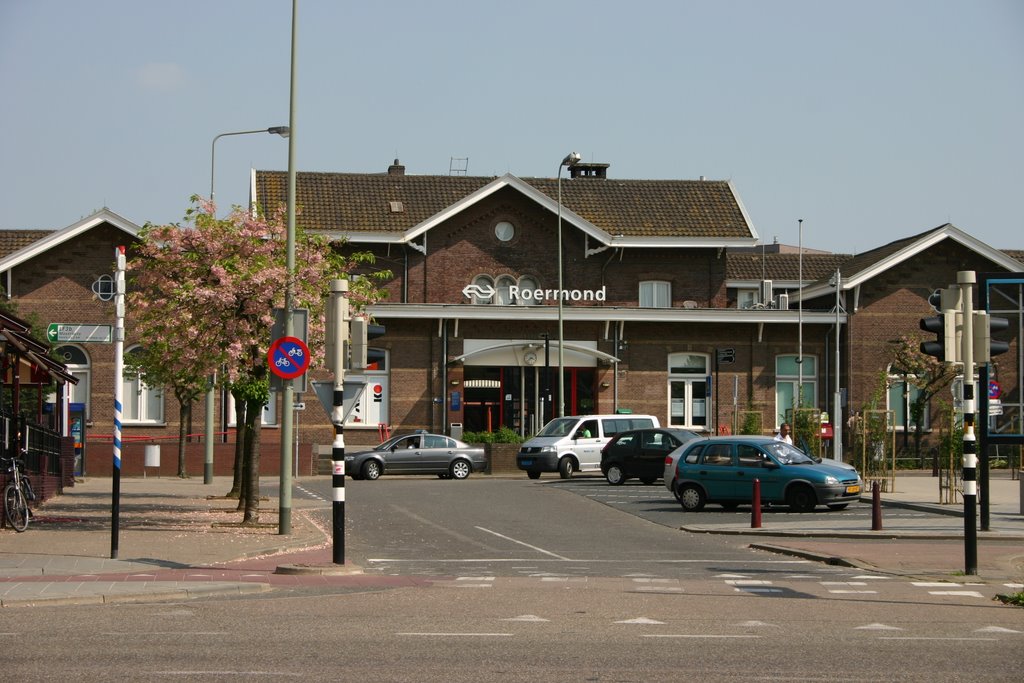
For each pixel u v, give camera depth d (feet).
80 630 38.86
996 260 173.27
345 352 58.54
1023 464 103.81
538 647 35.94
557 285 175.22
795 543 71.26
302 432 164.76
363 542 72.13
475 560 63.26
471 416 168.96
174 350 83.87
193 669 32.04
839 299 165.27
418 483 127.13
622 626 40.29
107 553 62.49
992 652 35.65
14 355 86.48
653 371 172.76
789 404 175.22
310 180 178.29
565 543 72.38
